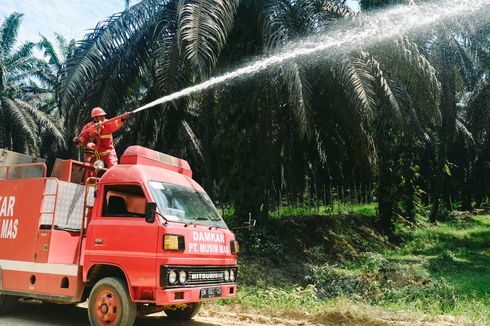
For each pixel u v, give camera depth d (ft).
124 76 50.90
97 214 22.47
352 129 47.78
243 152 48.98
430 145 115.44
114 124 27.96
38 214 24.62
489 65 76.43
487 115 100.12
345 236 64.44
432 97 43.80
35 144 105.60
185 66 44.06
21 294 24.41
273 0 46.24
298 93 41.16
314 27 46.03
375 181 80.79
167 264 20.15
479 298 36.76
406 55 42.47
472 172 144.87
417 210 91.66
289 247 53.42
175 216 21.97
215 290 22.44
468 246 74.43
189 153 98.78
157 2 51.13
